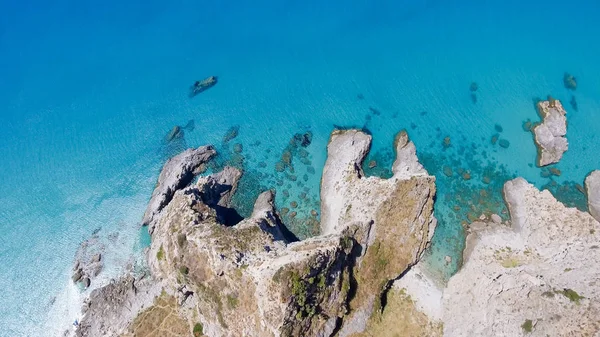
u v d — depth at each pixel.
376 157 46.16
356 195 41.00
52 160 52.03
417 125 48.16
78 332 39.28
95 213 47.53
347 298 34.97
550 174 43.50
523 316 30.08
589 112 46.53
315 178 46.22
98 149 52.16
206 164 48.31
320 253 32.16
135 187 48.56
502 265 36.06
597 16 53.22
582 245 35.19
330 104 51.22
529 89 49.06
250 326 32.19
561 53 51.19
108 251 44.56
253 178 46.84
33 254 45.69
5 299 43.28
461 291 35.94
